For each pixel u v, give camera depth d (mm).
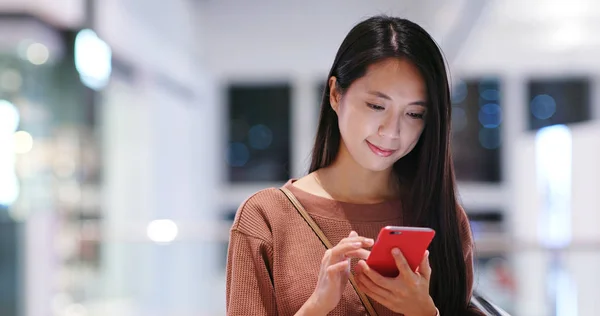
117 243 5586
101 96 6340
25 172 5453
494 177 9914
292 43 9562
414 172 1483
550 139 5652
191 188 9523
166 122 8570
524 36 7742
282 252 1388
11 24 5270
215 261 5984
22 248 4727
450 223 1444
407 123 1337
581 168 5051
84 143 5930
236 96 10266
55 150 5691
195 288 5879
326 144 1489
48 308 4820
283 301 1362
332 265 1221
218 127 10125
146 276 5660
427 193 1430
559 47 8047
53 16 5492
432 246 1452
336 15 9469
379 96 1304
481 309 1449
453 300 1463
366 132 1326
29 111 5633
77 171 5816
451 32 7141
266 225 1408
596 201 4820
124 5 6781
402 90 1301
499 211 9812
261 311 1356
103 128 6410
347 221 1416
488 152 9945
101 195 6371
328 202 1429
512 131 9812
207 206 9867
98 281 5336
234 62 9695
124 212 7066
